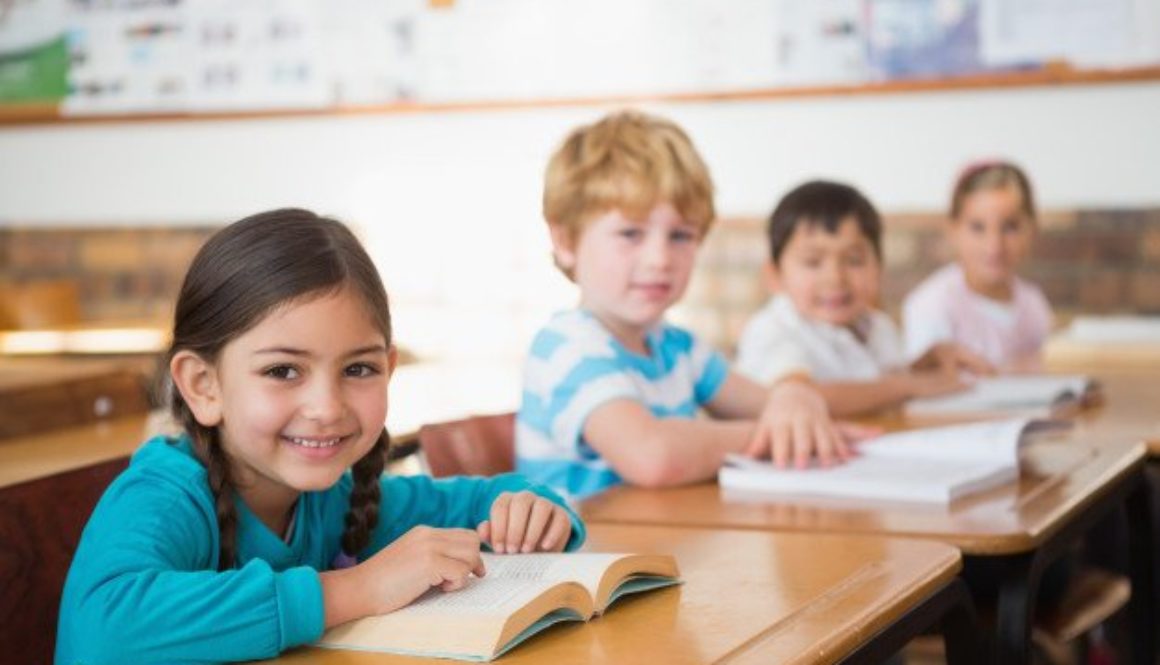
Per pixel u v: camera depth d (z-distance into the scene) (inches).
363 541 57.8
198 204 196.2
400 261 188.2
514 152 183.8
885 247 172.4
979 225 152.6
